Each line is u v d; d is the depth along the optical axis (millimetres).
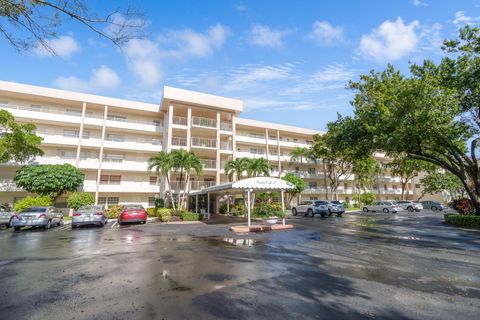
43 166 24312
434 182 44469
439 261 6953
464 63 15664
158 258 7359
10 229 16219
